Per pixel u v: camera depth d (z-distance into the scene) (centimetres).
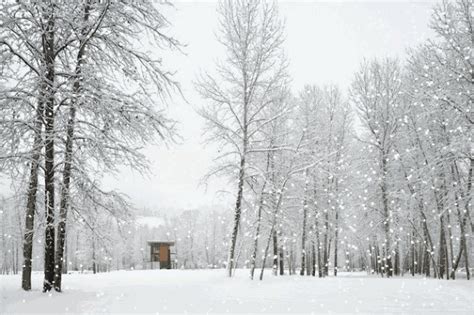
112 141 1020
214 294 1057
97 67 1096
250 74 1631
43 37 997
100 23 989
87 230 1095
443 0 1722
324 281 1407
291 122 2022
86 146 1027
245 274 1695
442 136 1844
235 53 1622
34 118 958
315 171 1819
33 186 999
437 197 1947
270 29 1622
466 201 1686
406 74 2289
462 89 1625
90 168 1025
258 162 1767
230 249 1558
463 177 1812
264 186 1565
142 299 934
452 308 955
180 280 1354
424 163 2042
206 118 1623
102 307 844
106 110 1006
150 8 1077
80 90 1004
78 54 1041
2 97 910
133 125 1043
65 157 1005
